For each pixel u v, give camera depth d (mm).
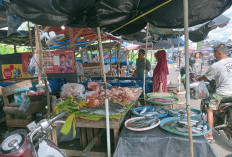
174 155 1944
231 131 2918
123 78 6289
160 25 2688
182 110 2807
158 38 7227
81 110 2539
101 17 2230
